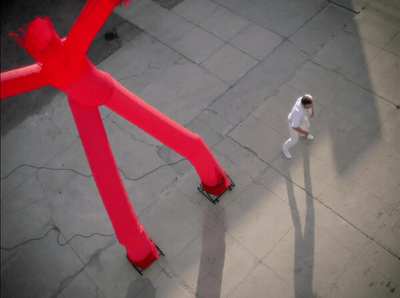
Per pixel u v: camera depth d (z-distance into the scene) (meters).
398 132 7.38
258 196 7.04
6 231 7.45
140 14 10.30
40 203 7.70
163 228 6.99
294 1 9.75
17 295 6.71
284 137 7.67
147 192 7.44
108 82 4.51
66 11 10.79
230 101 8.34
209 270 6.46
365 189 6.84
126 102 4.78
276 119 7.93
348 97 7.97
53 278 6.80
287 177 7.18
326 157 7.29
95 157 4.76
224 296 6.20
